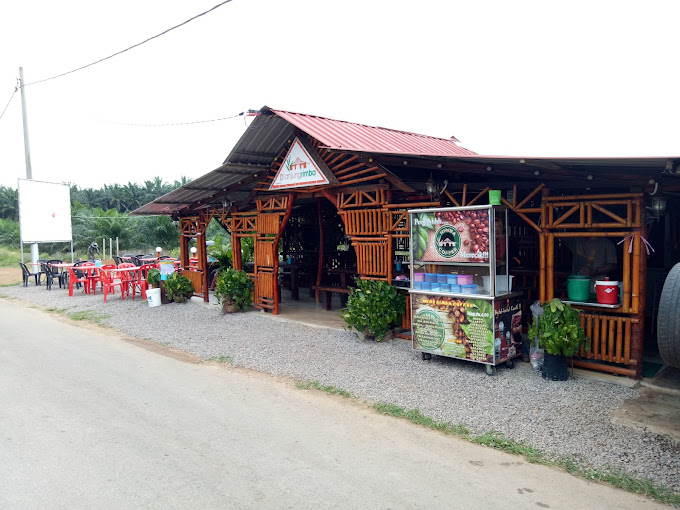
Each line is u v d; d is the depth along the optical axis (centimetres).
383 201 831
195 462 428
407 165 695
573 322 582
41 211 2028
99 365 760
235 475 404
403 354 733
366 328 814
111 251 2902
